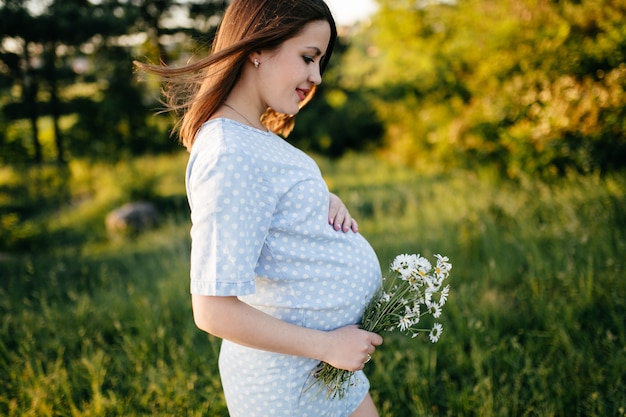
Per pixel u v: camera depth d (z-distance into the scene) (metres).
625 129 5.71
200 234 1.16
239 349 1.41
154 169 11.43
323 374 1.39
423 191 7.13
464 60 8.77
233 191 1.15
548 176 5.90
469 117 7.91
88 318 3.52
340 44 16.06
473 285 3.37
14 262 5.20
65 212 9.95
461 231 4.35
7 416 2.43
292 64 1.28
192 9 16.97
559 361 2.49
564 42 6.77
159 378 2.58
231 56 1.27
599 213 4.17
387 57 10.95
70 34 14.82
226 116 1.32
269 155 1.26
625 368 2.34
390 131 11.83
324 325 1.36
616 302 2.82
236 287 1.14
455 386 2.42
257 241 1.19
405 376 2.52
